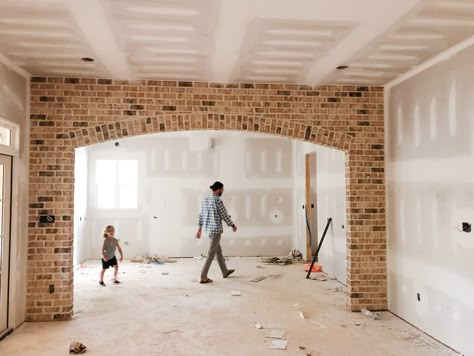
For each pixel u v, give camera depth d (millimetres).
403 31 2996
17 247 3910
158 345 3457
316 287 5586
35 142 4152
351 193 4516
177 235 8195
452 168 3359
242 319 4164
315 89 4516
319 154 6730
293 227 8391
